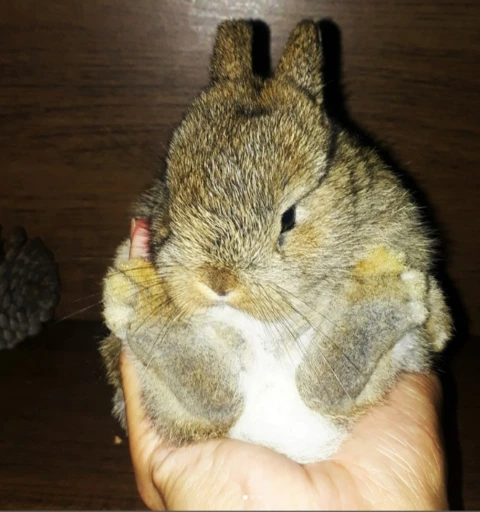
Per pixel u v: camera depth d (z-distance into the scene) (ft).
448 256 0.78
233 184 0.42
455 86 0.72
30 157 0.76
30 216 0.78
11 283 0.78
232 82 0.48
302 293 0.45
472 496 0.63
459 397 0.73
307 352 0.46
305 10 0.70
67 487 0.62
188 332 0.46
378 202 0.49
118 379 0.58
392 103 0.73
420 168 0.75
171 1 0.70
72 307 0.81
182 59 0.72
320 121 0.46
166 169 0.48
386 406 0.52
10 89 0.74
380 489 0.47
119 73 0.73
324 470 0.47
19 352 0.77
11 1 0.71
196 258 0.43
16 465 0.64
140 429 0.51
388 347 0.46
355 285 0.46
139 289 0.47
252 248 0.42
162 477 0.49
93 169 0.76
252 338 0.47
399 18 0.70
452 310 0.79
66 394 0.71
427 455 0.50
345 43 0.71
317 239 0.45
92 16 0.71
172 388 0.47
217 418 0.47
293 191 0.43
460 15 0.70
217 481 0.46
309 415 0.48
